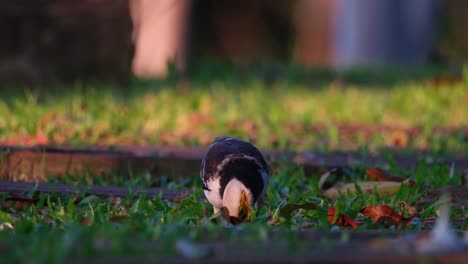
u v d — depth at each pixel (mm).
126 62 18875
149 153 11086
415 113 16781
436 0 36000
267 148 12344
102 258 5324
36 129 12508
